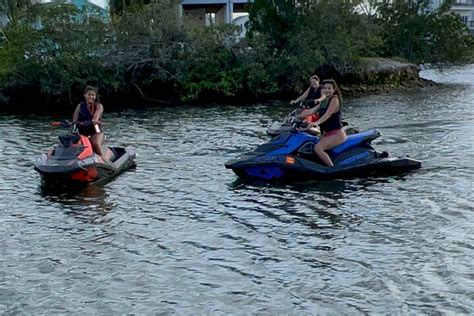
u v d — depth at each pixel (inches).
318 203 389.7
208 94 1165.7
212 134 703.1
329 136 449.7
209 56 1147.3
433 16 1456.7
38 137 713.6
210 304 249.9
